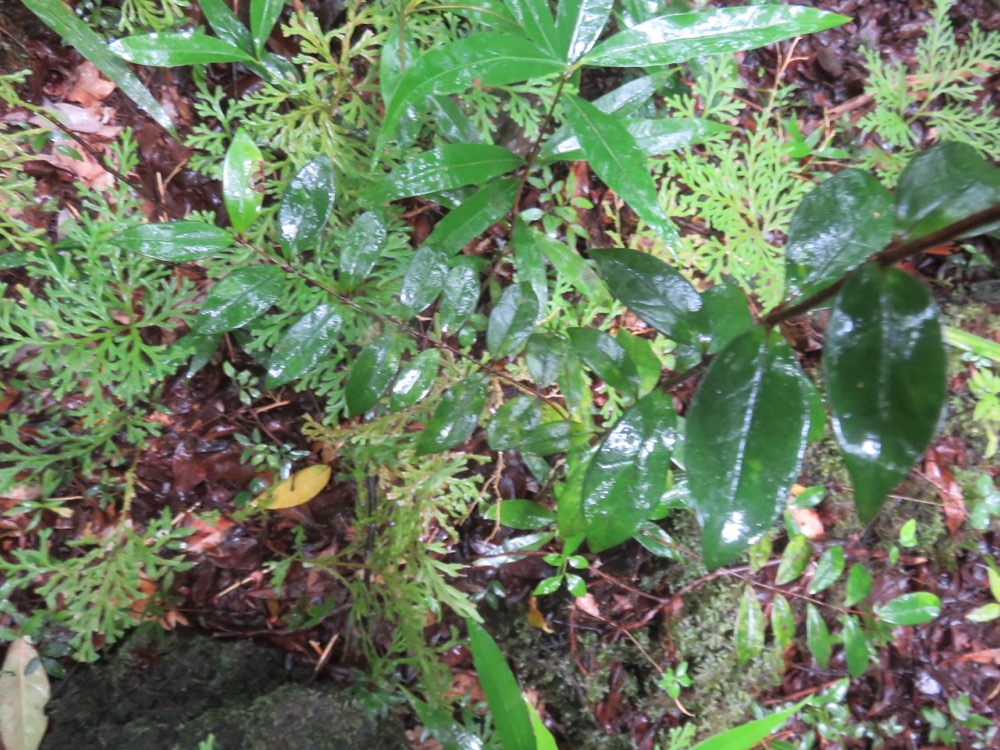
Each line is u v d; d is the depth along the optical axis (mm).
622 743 485
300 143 418
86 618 393
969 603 558
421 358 361
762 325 231
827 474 537
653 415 291
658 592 507
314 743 384
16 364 408
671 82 504
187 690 405
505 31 394
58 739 375
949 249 553
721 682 500
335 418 425
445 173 376
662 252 490
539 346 367
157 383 430
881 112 539
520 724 282
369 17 410
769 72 563
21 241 405
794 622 477
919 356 196
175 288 409
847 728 525
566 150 388
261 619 444
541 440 376
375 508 448
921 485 552
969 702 544
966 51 583
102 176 424
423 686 432
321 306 351
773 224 493
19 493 407
